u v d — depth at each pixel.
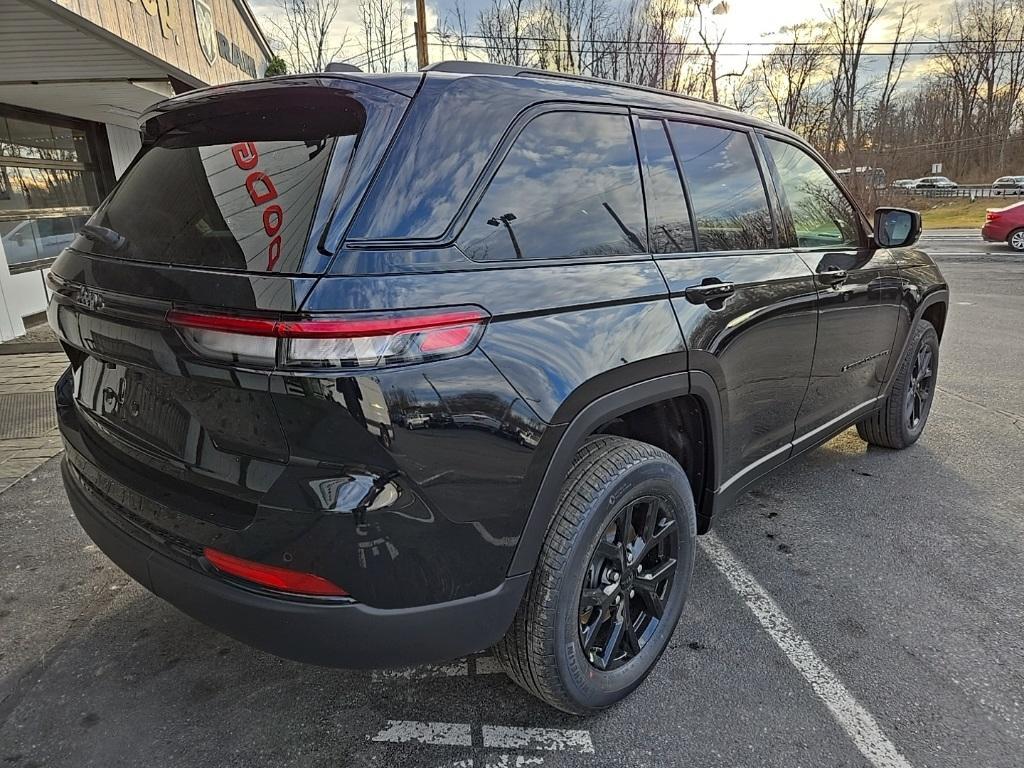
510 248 1.70
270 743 1.97
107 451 1.97
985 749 1.94
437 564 1.54
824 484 3.75
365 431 1.40
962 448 4.26
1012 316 8.88
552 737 1.99
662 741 1.97
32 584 2.78
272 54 12.70
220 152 1.81
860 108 39.19
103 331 1.75
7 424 4.68
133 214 1.94
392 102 1.60
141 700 2.14
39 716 2.07
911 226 3.32
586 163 1.97
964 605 2.63
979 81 50.09
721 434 2.36
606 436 2.06
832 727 2.02
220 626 1.60
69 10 4.65
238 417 1.51
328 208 1.46
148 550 1.71
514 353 1.61
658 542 2.16
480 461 1.55
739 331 2.34
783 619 2.55
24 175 8.49
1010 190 41.62
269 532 1.49
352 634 1.50
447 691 2.19
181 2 7.01
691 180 2.34
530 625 1.81
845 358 3.19
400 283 1.45
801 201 2.98
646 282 2.00
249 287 1.43
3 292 7.71
